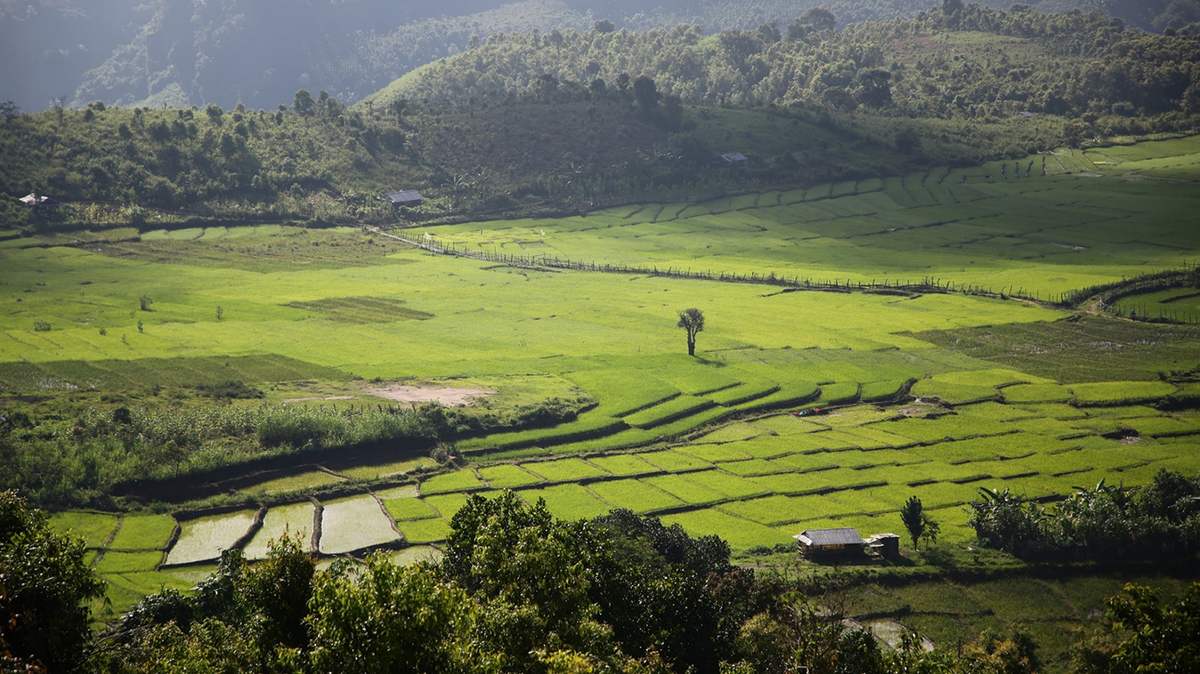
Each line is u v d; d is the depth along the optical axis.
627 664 73.50
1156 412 198.00
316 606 63.59
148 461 152.62
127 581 123.12
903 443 179.88
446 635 61.97
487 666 60.38
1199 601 72.38
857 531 138.38
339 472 161.12
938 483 162.00
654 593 92.12
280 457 160.88
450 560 91.00
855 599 125.31
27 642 63.62
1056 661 115.81
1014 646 111.69
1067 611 126.31
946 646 115.69
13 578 64.19
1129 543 136.88
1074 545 136.75
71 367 198.62
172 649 73.31
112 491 147.62
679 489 159.12
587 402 193.62
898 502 154.62
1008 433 185.50
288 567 73.19
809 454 175.12
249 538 138.25
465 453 171.00
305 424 167.00
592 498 154.25
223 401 182.62
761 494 157.38
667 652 88.69
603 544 95.06
